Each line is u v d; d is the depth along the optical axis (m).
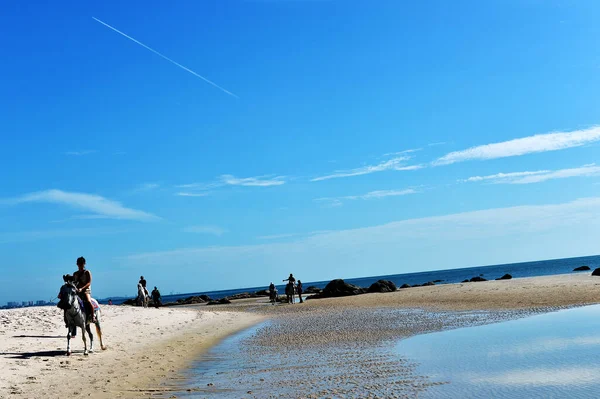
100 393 11.41
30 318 25.55
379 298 42.34
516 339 15.34
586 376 10.06
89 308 17.66
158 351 18.28
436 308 29.20
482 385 9.94
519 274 126.00
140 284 44.41
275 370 13.27
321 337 19.80
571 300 26.58
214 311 42.47
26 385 12.30
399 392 9.78
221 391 11.16
